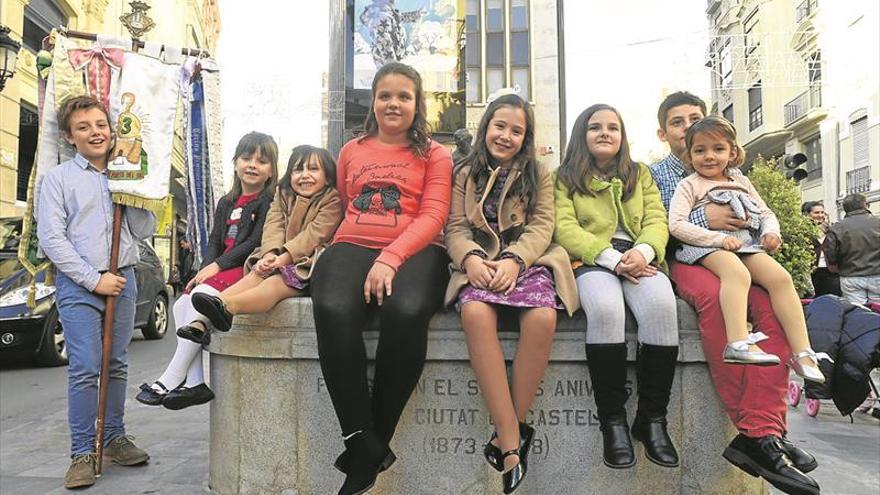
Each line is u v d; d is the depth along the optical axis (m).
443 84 13.29
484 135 2.92
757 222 2.81
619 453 2.48
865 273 5.52
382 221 2.79
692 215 2.92
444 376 2.74
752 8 25.23
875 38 19.73
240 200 3.57
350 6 12.91
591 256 2.77
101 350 3.38
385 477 2.73
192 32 33.41
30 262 3.46
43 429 4.54
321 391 2.77
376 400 2.49
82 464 3.18
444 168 2.88
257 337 2.79
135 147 3.43
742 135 27.98
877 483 3.35
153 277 9.55
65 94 3.45
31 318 6.80
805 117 23.05
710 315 2.66
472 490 2.73
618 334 2.55
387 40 12.97
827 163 22.11
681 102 3.41
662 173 3.34
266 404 2.80
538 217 2.83
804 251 11.09
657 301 2.57
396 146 2.92
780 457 2.44
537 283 2.59
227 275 3.21
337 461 2.43
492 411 2.50
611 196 2.92
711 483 2.73
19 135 15.12
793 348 2.58
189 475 3.34
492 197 2.87
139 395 3.01
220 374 2.95
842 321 4.28
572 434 2.74
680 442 2.74
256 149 3.51
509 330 2.68
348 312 2.44
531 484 2.73
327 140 12.73
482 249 2.71
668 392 2.61
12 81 14.05
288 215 3.09
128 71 3.50
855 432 4.62
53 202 3.23
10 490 3.13
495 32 22.64
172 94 3.58
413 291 2.49
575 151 3.04
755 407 2.54
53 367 7.09
